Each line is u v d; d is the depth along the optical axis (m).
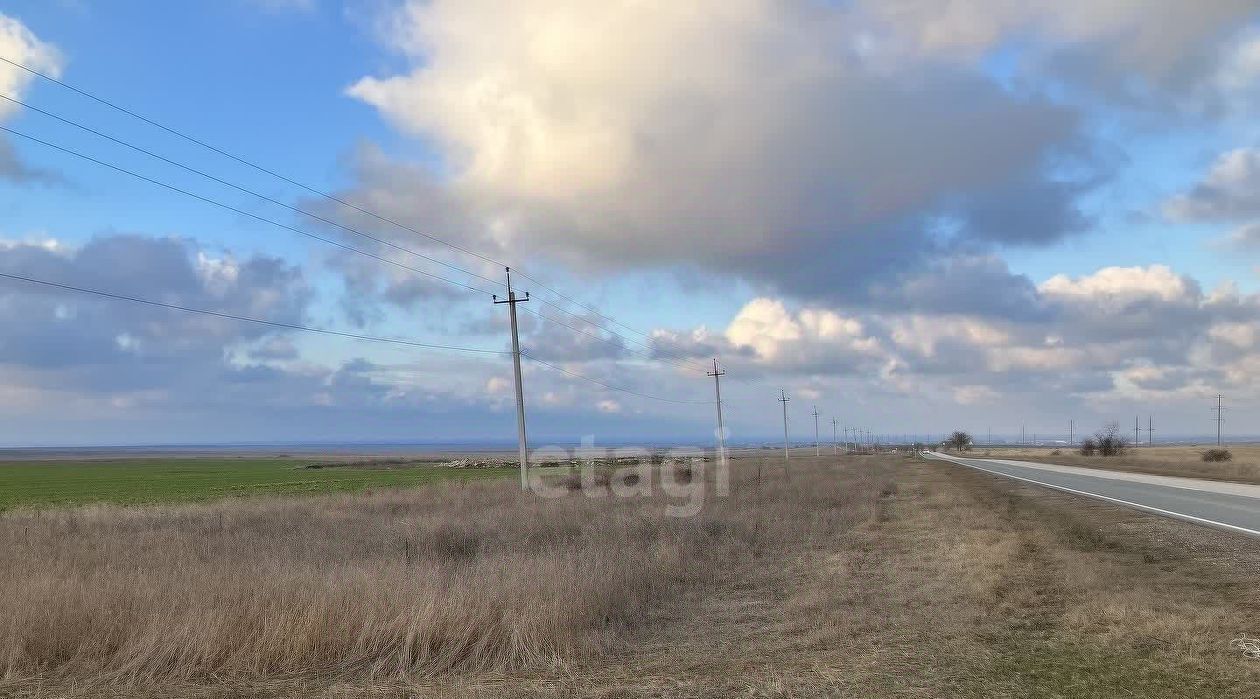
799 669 7.17
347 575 10.47
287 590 9.12
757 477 41.56
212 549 15.91
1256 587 10.38
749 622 9.51
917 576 11.92
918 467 64.25
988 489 33.25
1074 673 6.77
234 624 8.01
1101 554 13.41
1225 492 30.48
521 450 35.62
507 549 15.70
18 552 15.07
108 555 15.06
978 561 12.80
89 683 7.12
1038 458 99.56
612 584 10.61
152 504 36.31
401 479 61.72
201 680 7.23
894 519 21.02
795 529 18.28
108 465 113.12
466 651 8.00
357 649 7.82
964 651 7.57
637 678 7.07
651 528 17.95
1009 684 6.52
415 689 6.85
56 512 26.98
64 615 8.23
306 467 99.25
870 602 10.05
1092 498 27.31
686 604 10.68
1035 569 11.95
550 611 8.59
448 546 16.42
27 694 6.77
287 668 7.53
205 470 91.12
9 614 8.20
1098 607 9.16
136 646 7.62
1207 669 6.75
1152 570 11.78
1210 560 12.79
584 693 6.59
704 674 7.14
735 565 13.92
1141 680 6.52
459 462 104.38
